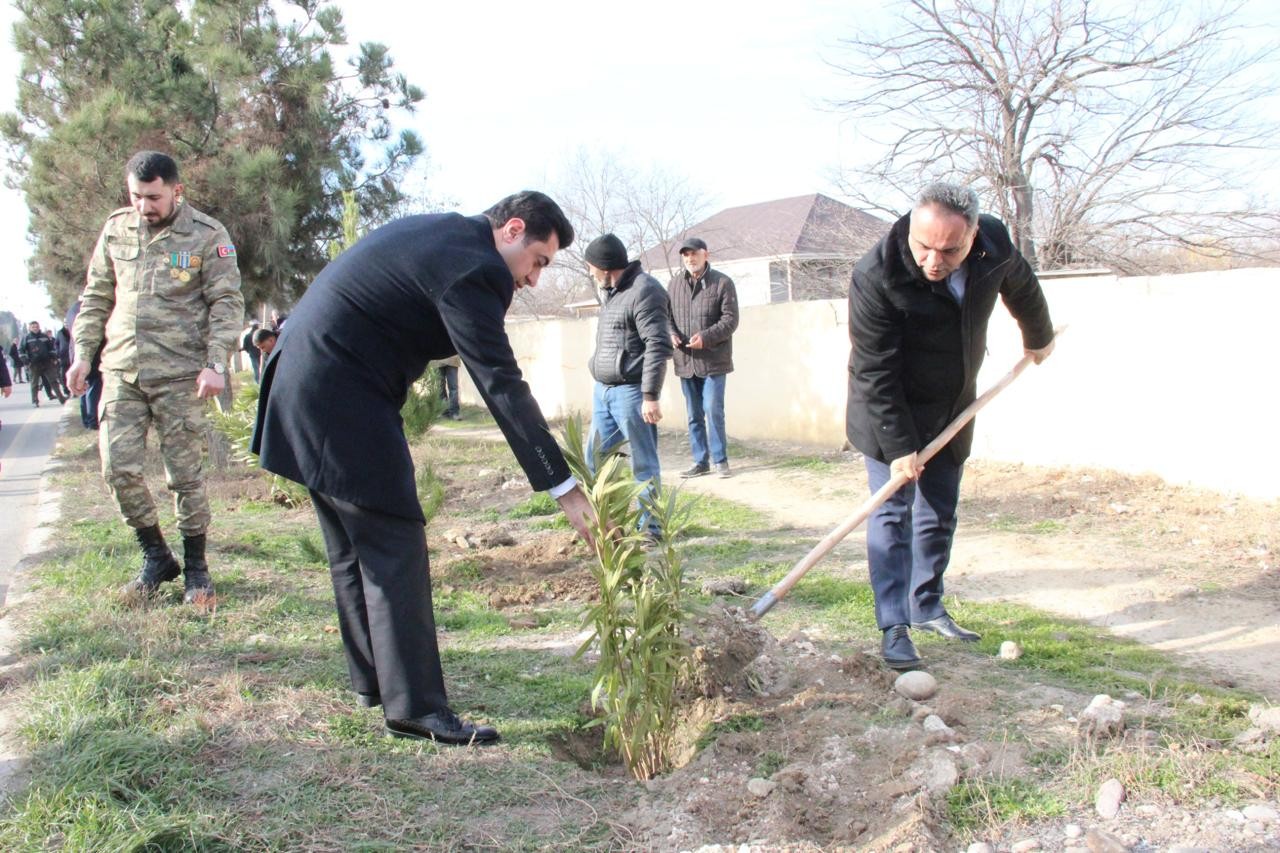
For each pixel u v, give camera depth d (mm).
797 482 8555
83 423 14578
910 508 4086
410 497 3238
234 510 7789
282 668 4004
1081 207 13062
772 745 3301
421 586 3295
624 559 3113
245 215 12273
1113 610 4801
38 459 11930
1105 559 5625
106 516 7277
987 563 5707
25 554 6156
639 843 2801
